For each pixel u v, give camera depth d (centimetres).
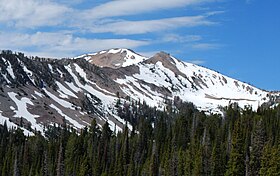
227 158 15788
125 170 18400
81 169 18262
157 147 19088
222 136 18112
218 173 15012
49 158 19900
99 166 18750
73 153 19662
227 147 16525
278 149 13762
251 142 16425
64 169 19200
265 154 13988
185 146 18912
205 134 17888
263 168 13850
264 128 16525
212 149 15950
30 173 19312
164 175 16588
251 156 14850
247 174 14425
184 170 16088
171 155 17288
